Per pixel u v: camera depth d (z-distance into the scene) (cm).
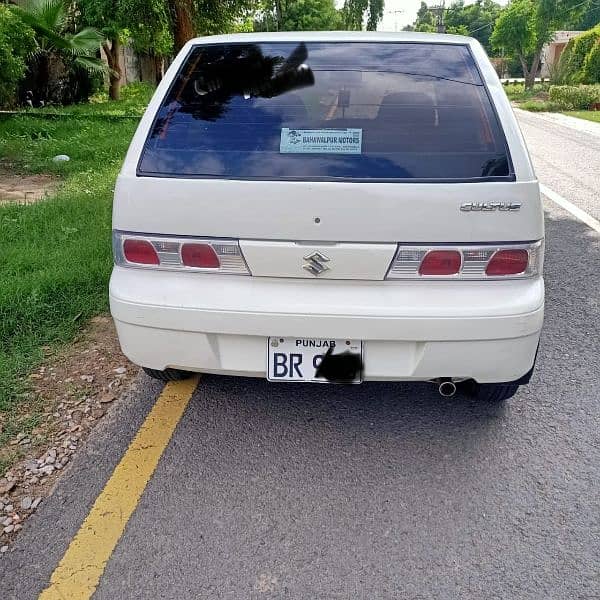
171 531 224
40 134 1091
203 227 234
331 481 251
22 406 296
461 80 262
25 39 1388
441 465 261
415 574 207
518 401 309
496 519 231
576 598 197
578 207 704
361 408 302
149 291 243
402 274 231
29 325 365
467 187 226
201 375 330
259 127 249
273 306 234
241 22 1711
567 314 411
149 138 252
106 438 276
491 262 231
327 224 227
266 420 292
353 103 254
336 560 212
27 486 245
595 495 244
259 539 221
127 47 2753
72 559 212
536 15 3516
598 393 317
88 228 534
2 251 461
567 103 2525
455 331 232
